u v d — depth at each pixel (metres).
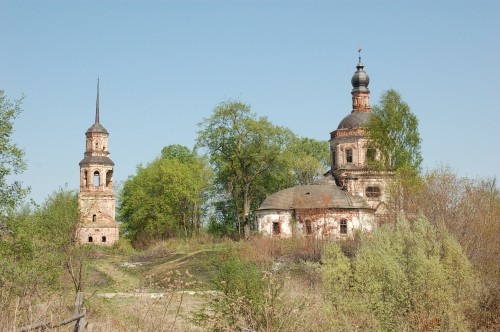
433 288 16.84
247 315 16.31
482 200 38.09
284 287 17.55
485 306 17.39
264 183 92.25
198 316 17.70
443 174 40.19
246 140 85.12
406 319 16.72
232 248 19.78
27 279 19.16
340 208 73.88
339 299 17.16
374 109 71.38
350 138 81.69
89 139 101.44
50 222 26.44
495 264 26.17
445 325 16.52
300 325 16.28
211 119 85.06
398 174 53.28
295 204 76.19
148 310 15.95
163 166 93.00
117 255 68.81
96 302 22.80
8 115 24.92
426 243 18.16
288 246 52.56
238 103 84.88
